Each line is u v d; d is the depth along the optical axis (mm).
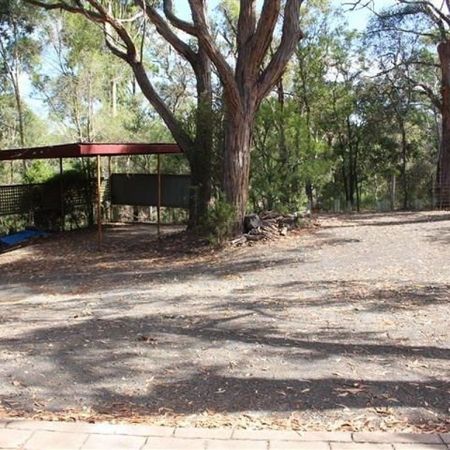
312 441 2986
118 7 17969
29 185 16812
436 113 29562
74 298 7957
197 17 11242
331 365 4375
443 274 8023
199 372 4297
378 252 9812
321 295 7148
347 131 27969
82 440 3041
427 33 24750
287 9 11906
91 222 18234
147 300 7410
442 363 4375
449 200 18516
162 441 3016
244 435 3082
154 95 14016
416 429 3223
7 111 31703
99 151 12562
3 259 12750
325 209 25156
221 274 9102
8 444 2994
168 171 18797
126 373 4309
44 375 4285
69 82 28719
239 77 11930
